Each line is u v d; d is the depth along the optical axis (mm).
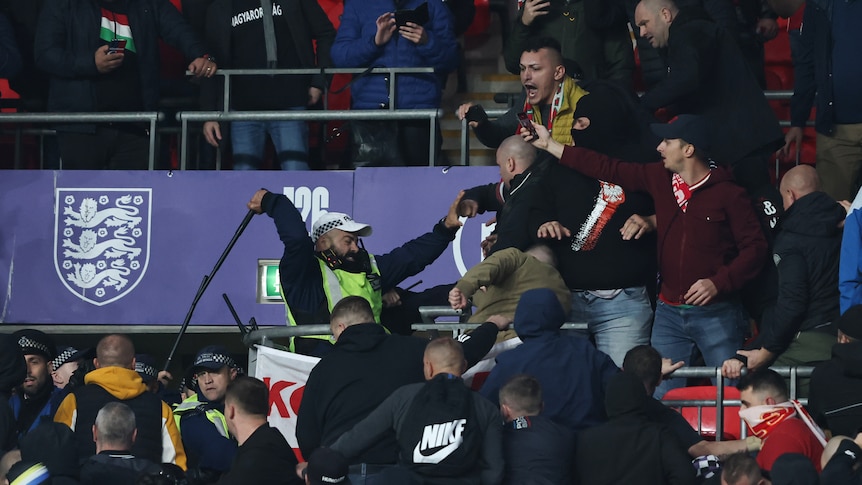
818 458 25250
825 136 37469
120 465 25688
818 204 32000
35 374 31156
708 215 30156
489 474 23719
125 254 38125
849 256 30500
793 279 30688
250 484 24156
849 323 27594
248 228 37844
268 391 26391
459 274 36656
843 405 26406
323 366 25672
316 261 29984
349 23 39562
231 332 38062
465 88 47031
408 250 31219
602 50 38281
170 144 43875
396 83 38969
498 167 36938
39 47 39750
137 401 28281
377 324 26188
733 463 22641
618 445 24047
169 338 42062
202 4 42969
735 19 38688
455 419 23688
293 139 39656
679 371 28438
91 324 38062
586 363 25922
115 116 38969
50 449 24906
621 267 30672
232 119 38438
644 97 32781
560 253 30875
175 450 28344
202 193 38094
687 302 30188
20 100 42969
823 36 36875
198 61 39188
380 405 24422
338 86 46906
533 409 24734
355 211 37438
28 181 38562
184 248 37938
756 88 32906
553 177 31031
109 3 40125
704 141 30016
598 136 31328
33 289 38281
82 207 38375
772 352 30625
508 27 47688
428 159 39031
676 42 32625
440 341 24906
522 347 26125
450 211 31453
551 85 32344
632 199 30797
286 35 40375
